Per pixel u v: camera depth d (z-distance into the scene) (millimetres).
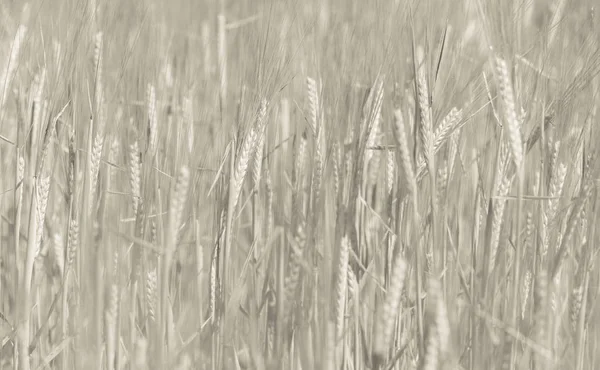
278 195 3154
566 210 2676
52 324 3178
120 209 3195
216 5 4617
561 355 2635
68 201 3027
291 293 2557
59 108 2988
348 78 2832
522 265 2713
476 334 2520
